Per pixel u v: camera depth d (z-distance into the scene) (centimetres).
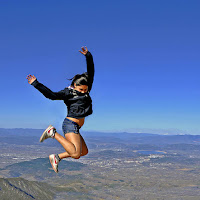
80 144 443
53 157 444
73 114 446
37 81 409
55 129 439
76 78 452
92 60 476
